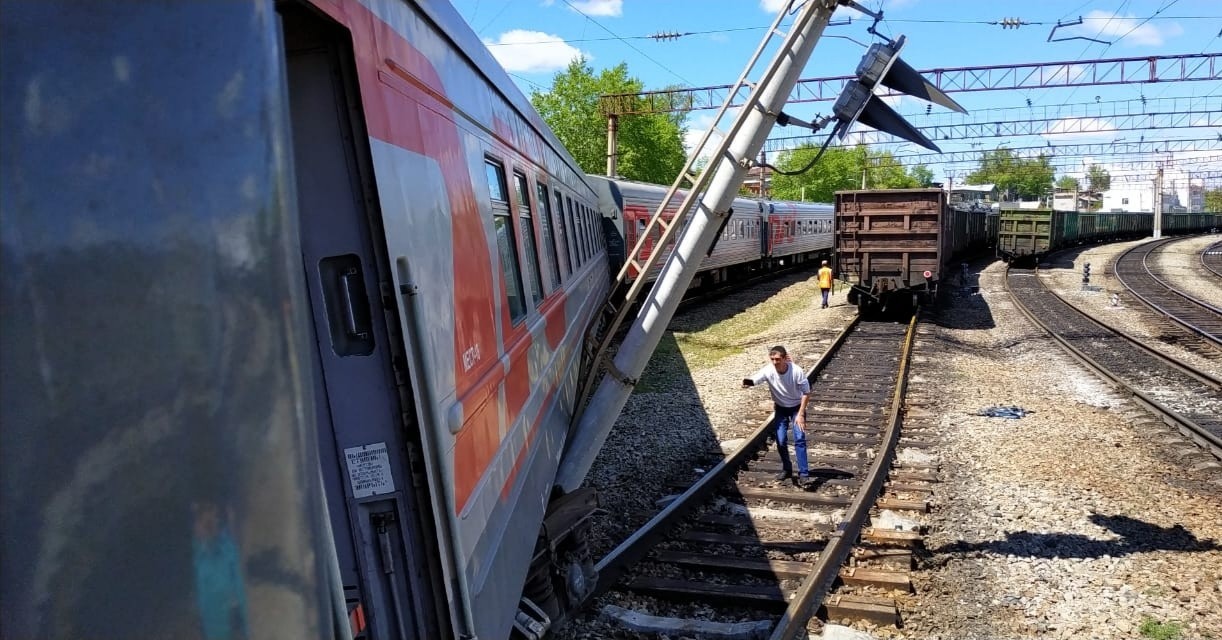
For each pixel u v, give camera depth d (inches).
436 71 138.1
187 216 39.0
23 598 36.0
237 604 40.0
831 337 672.4
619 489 305.3
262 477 40.3
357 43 97.8
